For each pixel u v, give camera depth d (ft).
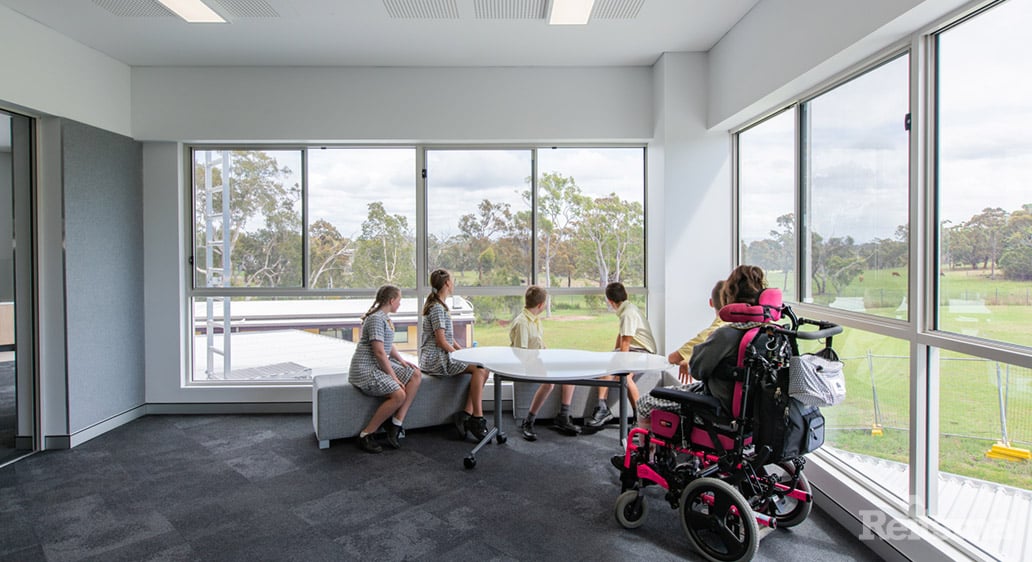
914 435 7.36
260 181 15.35
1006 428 6.20
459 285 15.51
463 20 11.84
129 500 9.52
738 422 7.20
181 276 15.07
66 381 12.29
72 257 12.44
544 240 15.52
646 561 7.51
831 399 6.67
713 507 7.37
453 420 13.51
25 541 8.13
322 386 12.17
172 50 13.38
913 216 7.36
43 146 12.22
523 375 10.14
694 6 11.17
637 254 15.60
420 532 8.32
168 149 14.87
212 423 14.15
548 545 7.93
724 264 14.07
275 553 7.75
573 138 14.88
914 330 7.35
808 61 9.19
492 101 14.76
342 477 10.48
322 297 15.48
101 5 10.89
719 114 13.08
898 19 6.98
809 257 10.48
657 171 14.61
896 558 7.26
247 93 14.57
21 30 11.23
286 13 11.41
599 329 15.57
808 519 8.70
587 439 12.71
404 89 14.70
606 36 12.76
